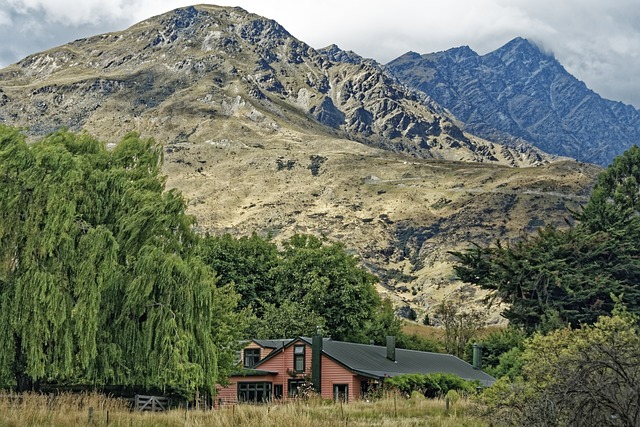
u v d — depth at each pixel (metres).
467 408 35.25
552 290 83.25
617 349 19.61
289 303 78.94
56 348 36.03
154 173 43.38
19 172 36.94
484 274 87.88
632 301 81.25
